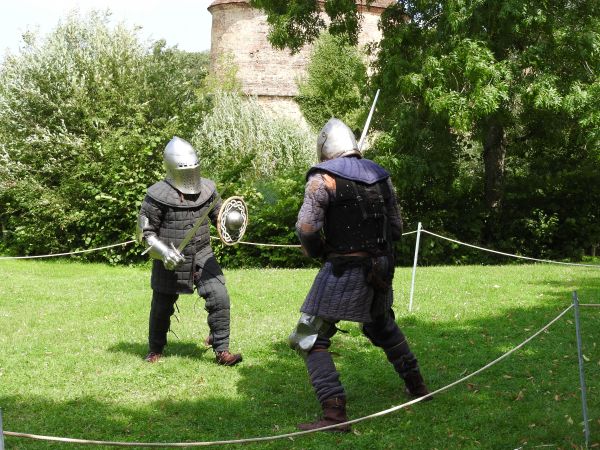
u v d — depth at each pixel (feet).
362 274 16.22
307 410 18.15
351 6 58.13
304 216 16.16
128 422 17.28
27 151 60.54
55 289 38.86
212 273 22.31
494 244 59.57
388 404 18.31
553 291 35.63
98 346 24.82
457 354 23.36
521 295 34.47
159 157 58.08
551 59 52.90
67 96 63.10
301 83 106.52
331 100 102.17
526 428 16.57
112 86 64.34
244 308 32.32
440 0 54.19
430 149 57.00
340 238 16.30
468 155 61.72
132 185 55.47
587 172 59.06
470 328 27.02
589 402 18.16
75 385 20.18
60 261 56.95
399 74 53.36
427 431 16.48
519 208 60.49
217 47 113.39
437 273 43.60
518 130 63.72
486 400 18.62
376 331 18.20
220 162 66.28
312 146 89.10
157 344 22.70
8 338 26.27
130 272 50.80
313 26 60.18
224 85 103.81
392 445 15.64
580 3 54.60
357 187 16.35
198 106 70.03
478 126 56.85
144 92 65.31
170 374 21.26
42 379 20.76
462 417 17.33
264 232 54.03
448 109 50.39
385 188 17.10
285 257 53.83
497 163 59.82
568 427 16.35
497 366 21.62
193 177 22.22
